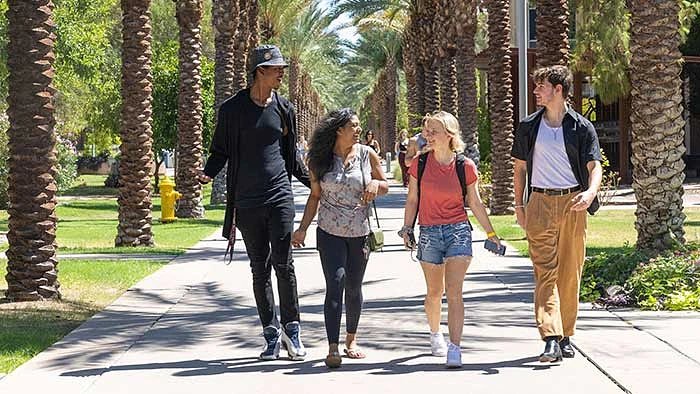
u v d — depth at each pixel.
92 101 48.16
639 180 13.62
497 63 26.30
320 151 7.97
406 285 12.77
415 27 47.22
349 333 8.24
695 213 26.94
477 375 7.50
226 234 8.27
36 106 11.74
